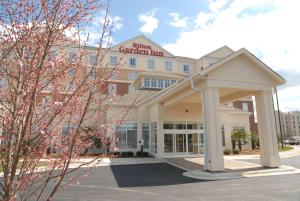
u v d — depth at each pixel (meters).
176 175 15.09
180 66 47.22
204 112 16.33
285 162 20.86
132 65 43.19
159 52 45.66
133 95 31.39
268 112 17.20
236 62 16.91
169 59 45.94
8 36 3.00
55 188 3.11
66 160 3.17
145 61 44.22
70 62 3.29
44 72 3.08
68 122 3.33
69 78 3.30
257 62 17.00
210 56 47.53
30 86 2.90
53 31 2.98
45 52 2.87
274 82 17.81
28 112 2.80
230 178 13.84
